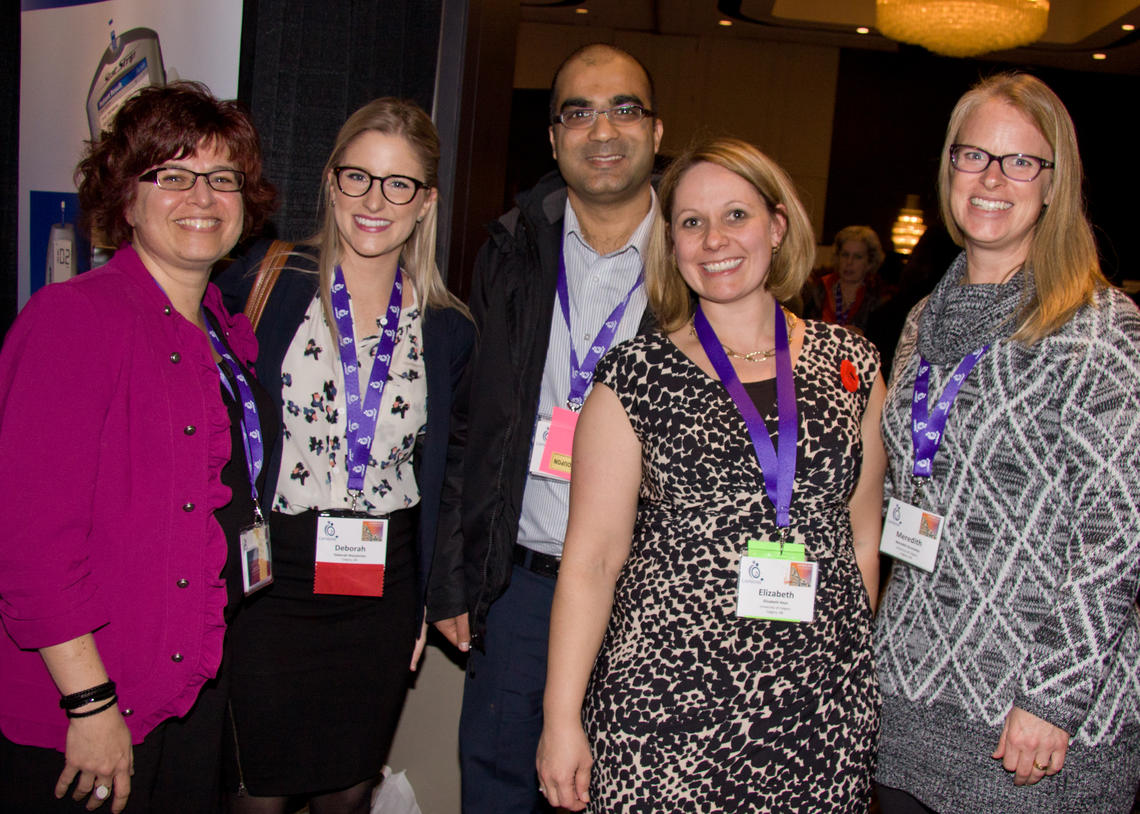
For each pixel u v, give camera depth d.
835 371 1.68
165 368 1.55
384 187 1.92
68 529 1.41
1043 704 1.57
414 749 2.77
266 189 1.78
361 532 1.96
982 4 6.06
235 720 1.96
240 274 2.01
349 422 1.96
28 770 1.49
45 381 1.41
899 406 1.81
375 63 2.60
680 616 1.57
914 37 6.41
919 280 3.73
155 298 1.59
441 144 2.56
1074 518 1.57
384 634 2.06
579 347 2.23
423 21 2.56
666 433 1.61
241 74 2.65
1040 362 1.61
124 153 1.59
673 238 1.72
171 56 2.75
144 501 1.51
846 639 1.62
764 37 9.81
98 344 1.46
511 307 2.20
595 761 1.62
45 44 3.12
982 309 1.70
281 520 1.93
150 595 1.52
